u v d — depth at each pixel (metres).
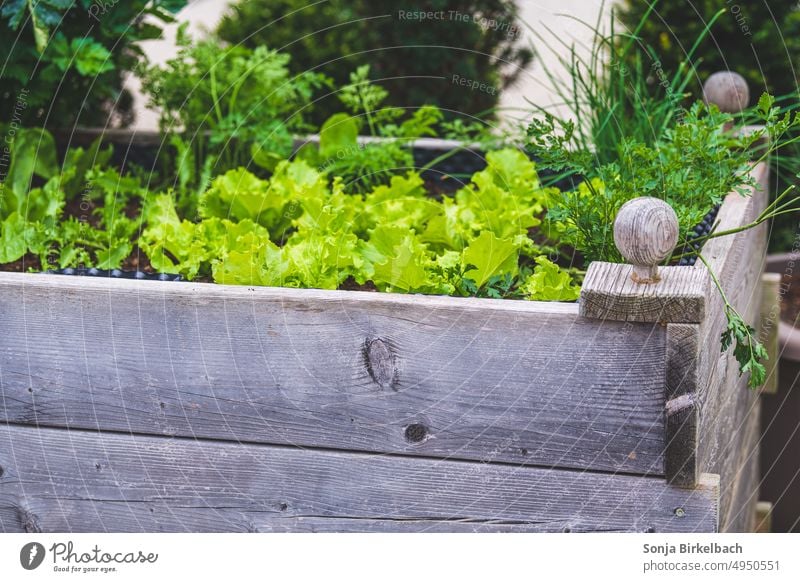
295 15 3.67
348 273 1.75
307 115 3.38
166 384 1.57
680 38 3.10
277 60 2.66
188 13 4.37
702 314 1.30
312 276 1.71
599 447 1.41
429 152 2.63
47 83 2.49
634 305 1.31
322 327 1.47
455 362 1.44
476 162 2.59
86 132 2.67
